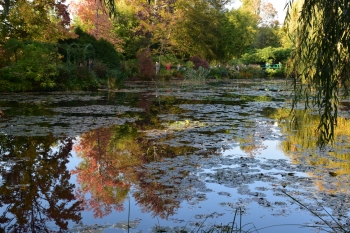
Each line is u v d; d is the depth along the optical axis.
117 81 17.77
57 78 15.13
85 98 12.29
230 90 17.27
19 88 13.80
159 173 4.02
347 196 3.31
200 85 21.14
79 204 3.16
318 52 2.28
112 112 8.89
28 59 14.00
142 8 29.03
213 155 4.81
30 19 16.72
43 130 6.39
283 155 4.83
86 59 17.77
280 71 32.78
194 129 6.70
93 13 25.86
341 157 4.73
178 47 30.88
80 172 4.07
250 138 5.93
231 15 36.66
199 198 3.27
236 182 3.71
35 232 2.59
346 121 7.96
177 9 31.14
